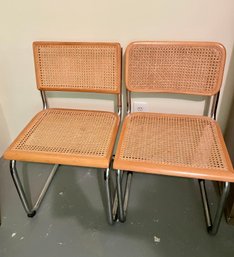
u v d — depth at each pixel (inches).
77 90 47.3
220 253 41.6
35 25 46.8
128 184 53.9
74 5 43.4
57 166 59.6
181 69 42.8
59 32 47.0
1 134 60.9
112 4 42.3
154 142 39.5
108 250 42.7
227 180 33.0
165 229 45.5
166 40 44.4
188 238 43.9
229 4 39.3
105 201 51.1
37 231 45.9
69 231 45.8
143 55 42.8
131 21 43.6
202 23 41.8
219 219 40.1
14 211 49.6
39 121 45.9
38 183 55.9
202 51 40.8
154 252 42.1
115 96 53.0
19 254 42.5
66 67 45.9
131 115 46.3
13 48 50.4
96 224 46.8
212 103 46.8
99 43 43.2
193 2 40.0
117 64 43.9
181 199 51.1
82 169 59.3
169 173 34.3
